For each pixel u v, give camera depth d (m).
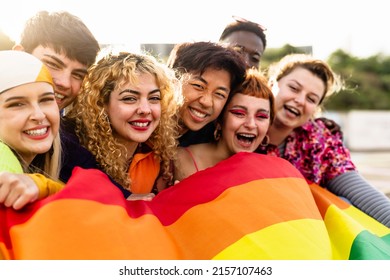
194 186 1.68
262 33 2.31
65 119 1.84
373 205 2.01
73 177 1.51
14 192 1.43
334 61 16.08
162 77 1.77
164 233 1.53
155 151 1.85
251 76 1.92
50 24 1.83
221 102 1.88
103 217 1.44
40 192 1.47
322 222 1.67
